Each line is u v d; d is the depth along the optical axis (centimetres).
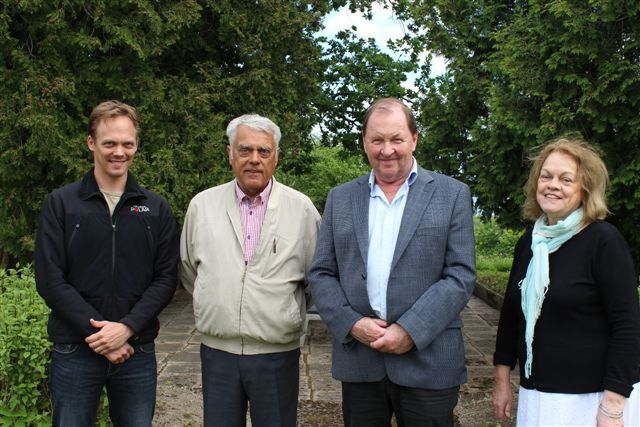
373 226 248
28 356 319
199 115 769
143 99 725
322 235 260
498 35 518
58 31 661
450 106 604
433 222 241
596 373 216
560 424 218
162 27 715
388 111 240
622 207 485
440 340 242
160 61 790
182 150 744
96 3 661
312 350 574
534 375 226
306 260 276
